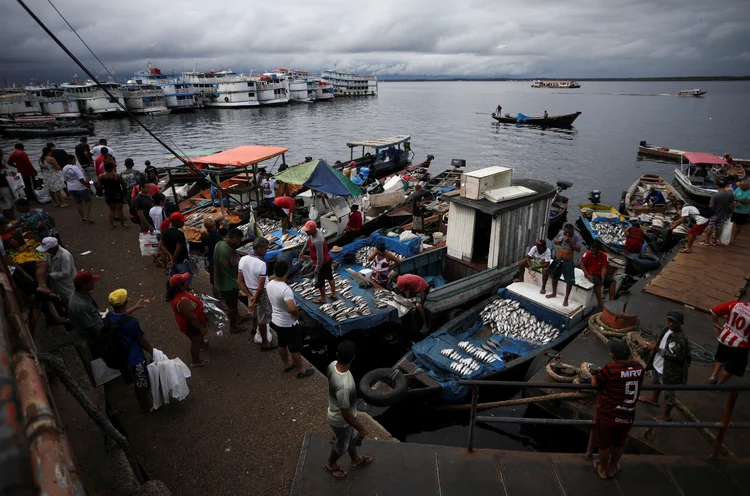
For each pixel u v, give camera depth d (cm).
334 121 6969
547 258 1103
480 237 1558
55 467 132
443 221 1719
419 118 7362
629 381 484
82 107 7494
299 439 612
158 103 8144
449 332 1068
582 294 1081
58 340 718
